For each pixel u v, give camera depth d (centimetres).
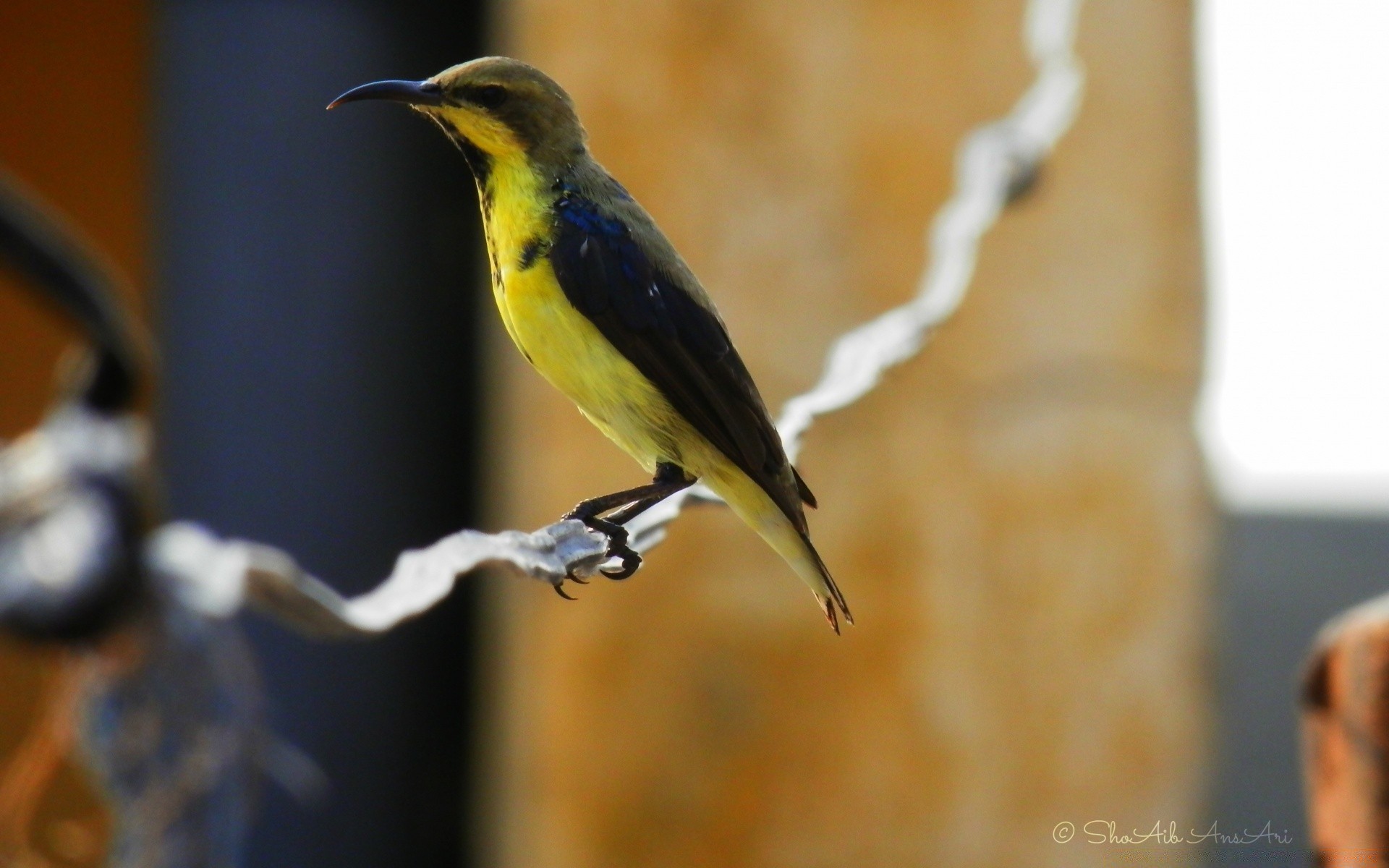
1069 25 1146
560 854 1373
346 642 1341
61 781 812
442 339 1403
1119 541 1448
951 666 1409
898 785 1398
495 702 1406
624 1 1348
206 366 1349
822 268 1377
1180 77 1473
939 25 1355
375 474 1378
